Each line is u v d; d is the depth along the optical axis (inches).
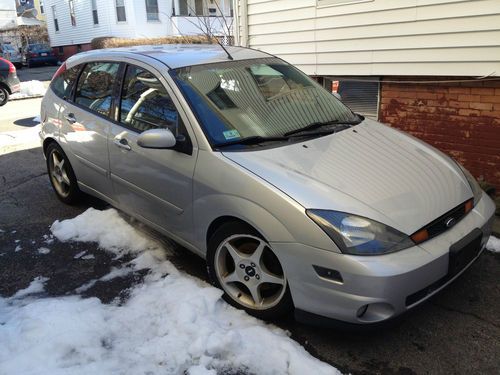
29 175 249.1
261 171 114.4
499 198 185.2
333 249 101.2
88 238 169.2
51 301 129.8
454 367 105.3
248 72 151.6
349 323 103.4
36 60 1155.9
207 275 142.5
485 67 196.1
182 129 130.9
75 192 195.3
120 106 157.6
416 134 227.9
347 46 240.5
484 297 129.5
